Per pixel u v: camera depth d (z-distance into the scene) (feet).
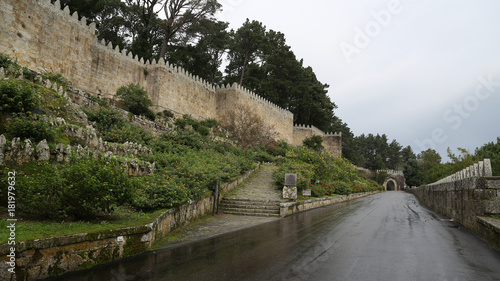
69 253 17.22
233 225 39.65
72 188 21.26
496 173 67.82
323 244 27.32
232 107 150.41
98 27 146.30
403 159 368.27
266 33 200.54
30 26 73.82
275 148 142.41
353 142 300.81
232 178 69.05
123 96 83.46
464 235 32.65
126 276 17.20
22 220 20.62
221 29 176.65
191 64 154.61
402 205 82.17
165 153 57.82
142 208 31.53
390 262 21.01
